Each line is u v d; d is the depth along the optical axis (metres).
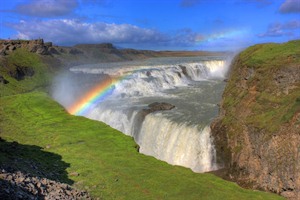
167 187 23.83
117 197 22.36
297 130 33.09
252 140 37.56
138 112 53.88
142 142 50.97
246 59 50.28
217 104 57.28
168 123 47.78
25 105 51.34
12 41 105.75
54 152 30.88
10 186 17.70
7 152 28.56
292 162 32.47
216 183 25.22
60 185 22.17
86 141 34.16
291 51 44.34
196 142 43.91
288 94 38.31
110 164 27.95
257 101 40.84
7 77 76.62
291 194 32.03
